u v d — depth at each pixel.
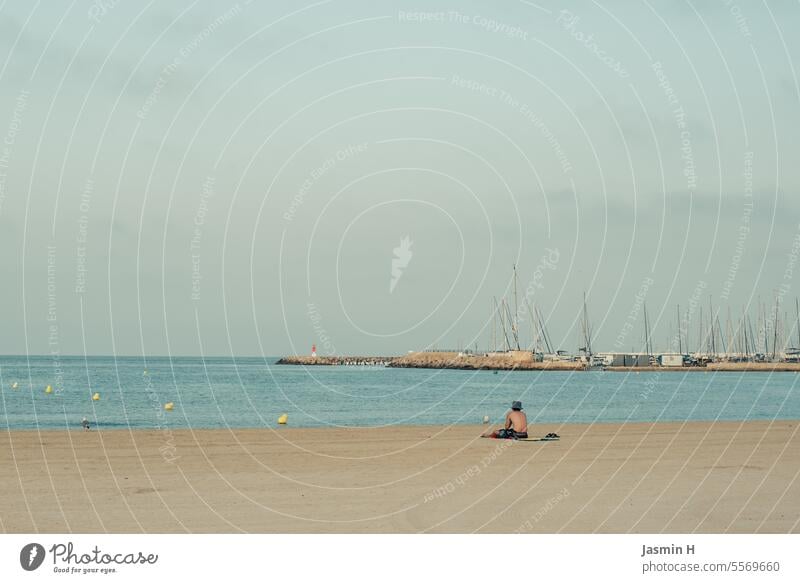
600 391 59.09
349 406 41.25
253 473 14.54
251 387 65.12
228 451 17.34
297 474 14.50
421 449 17.97
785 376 94.25
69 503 11.77
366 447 18.31
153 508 11.59
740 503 12.27
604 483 13.73
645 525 11.08
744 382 77.75
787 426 23.97
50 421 29.73
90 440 18.81
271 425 28.59
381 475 14.45
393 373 103.81
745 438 20.22
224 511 11.52
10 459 15.69
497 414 35.44
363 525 10.93
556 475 14.49
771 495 12.84
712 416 33.69
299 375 98.44
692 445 18.70
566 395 53.66
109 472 14.34
